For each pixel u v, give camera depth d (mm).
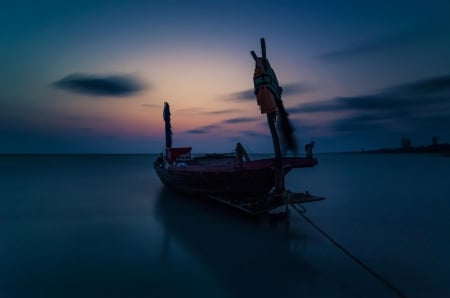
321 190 20688
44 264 6777
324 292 5453
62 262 6875
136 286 5668
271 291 5480
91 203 15109
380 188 21859
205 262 6836
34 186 22766
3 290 5492
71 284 5730
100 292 5402
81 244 8242
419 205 14750
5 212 12938
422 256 7359
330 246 8039
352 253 7531
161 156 21750
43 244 8297
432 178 29641
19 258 7156
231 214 11891
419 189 21078
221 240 8516
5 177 30812
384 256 7340
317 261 6949
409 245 8234
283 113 9328
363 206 14375
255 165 10266
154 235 9125
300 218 11469
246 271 6410
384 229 9977
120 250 7738
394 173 37000
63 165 60000
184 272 6285
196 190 13492
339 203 15242
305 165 10109
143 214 12227
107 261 6934
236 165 10781
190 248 7824
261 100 8805
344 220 11273
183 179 14047
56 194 18359
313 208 13812
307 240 8531
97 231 9641
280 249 7754
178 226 10188
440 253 7559
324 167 52250
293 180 28500
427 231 9711
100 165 60969
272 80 8945
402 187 22359
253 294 5395
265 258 7121
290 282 5812
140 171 41844
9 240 8656
